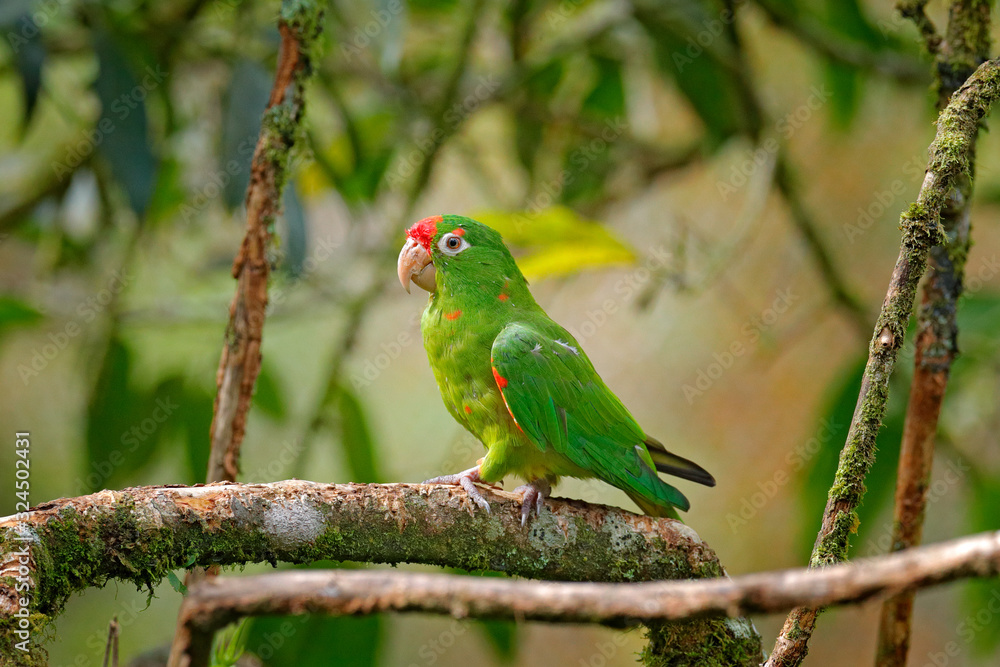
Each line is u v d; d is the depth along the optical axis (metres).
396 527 5.32
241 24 9.31
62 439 14.15
